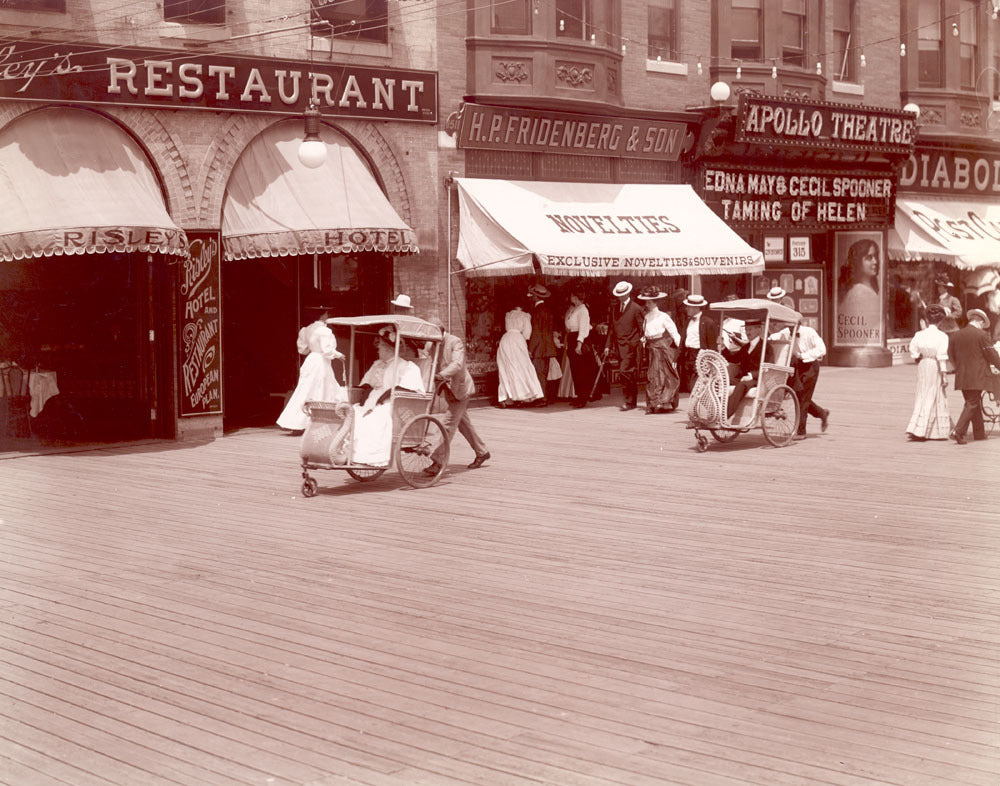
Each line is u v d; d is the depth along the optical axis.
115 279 18.38
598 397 23.50
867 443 17.00
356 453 13.43
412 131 20.80
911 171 29.56
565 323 22.48
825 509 12.34
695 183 25.16
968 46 30.28
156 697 6.93
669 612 8.66
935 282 31.00
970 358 16.91
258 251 18.33
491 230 21.11
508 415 20.95
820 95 26.75
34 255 15.83
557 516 12.16
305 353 19.03
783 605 8.81
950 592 9.11
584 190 23.03
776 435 16.86
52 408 18.12
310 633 8.20
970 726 6.36
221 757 6.03
